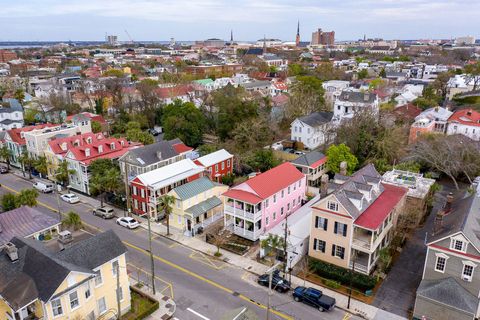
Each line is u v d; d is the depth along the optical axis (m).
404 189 47.59
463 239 32.81
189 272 41.91
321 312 35.38
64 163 64.81
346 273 39.38
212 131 95.75
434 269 35.16
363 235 41.53
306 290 36.84
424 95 111.94
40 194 65.38
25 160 71.12
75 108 112.69
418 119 81.69
